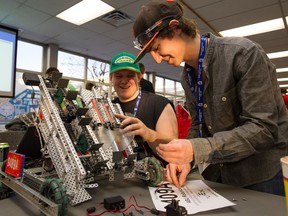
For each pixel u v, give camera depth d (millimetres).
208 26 3730
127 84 1286
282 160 373
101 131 718
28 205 590
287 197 360
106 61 6023
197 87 887
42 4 3080
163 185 751
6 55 2750
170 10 667
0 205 590
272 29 3918
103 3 3078
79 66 5504
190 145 590
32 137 781
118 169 691
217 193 678
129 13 3336
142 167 766
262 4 3051
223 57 742
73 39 4457
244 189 730
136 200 620
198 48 782
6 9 3221
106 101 829
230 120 790
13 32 2822
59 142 655
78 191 597
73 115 692
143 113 1266
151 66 6430
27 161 792
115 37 4312
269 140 630
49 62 4707
